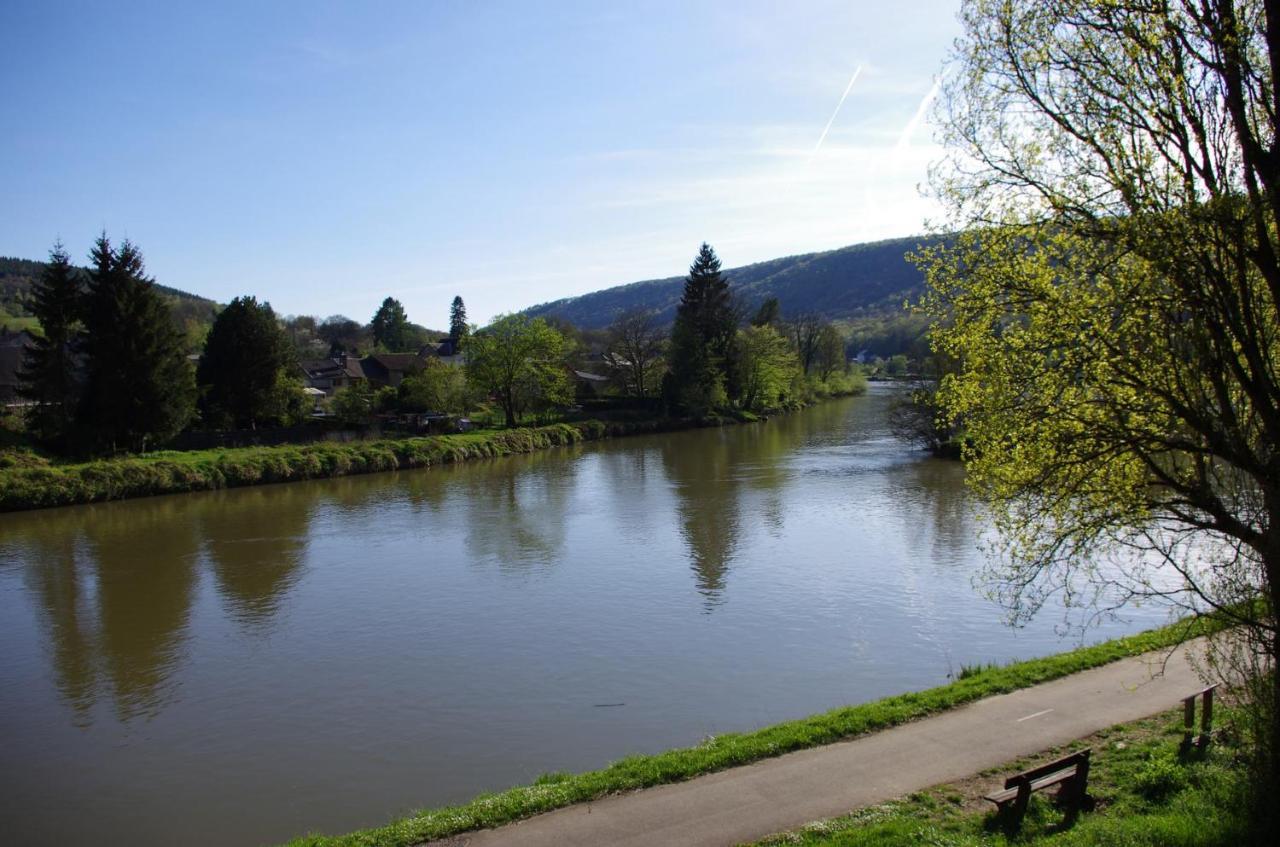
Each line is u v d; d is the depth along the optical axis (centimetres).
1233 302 937
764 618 2338
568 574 2858
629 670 2003
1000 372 1122
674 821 1077
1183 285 931
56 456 4944
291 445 5653
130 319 5231
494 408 8394
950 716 1394
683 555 3055
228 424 6378
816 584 2639
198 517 3991
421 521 3834
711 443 6738
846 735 1334
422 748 1656
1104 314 1023
